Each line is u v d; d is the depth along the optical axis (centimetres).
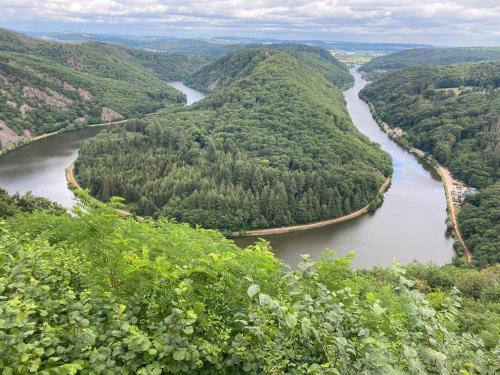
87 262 1086
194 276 929
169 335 695
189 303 764
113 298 842
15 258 1053
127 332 734
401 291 787
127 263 958
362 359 637
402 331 763
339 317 718
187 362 693
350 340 705
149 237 1410
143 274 923
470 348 815
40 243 1381
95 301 857
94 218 1121
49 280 932
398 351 733
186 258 1142
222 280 913
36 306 711
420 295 778
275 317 758
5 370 573
